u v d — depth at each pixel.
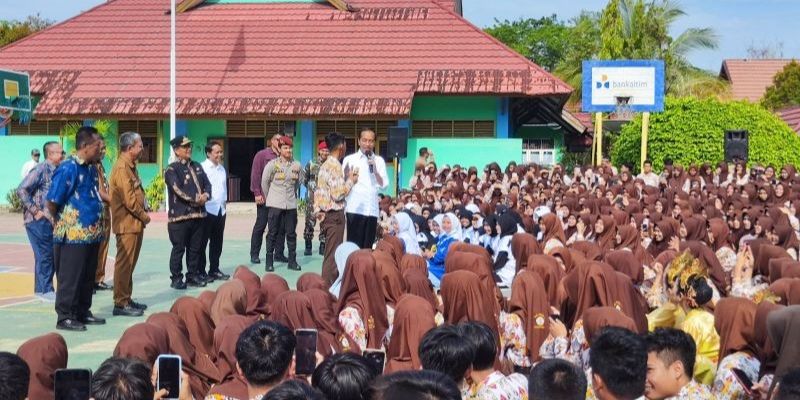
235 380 4.98
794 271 7.86
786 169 20.20
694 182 20.64
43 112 26.19
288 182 13.23
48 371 4.65
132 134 9.58
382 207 14.97
